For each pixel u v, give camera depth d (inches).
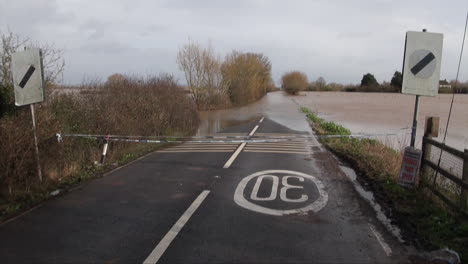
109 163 349.7
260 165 349.7
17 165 242.7
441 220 192.7
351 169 334.0
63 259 155.2
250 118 943.0
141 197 244.4
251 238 176.9
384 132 673.6
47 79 335.9
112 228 189.2
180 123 660.1
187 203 231.3
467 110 1278.3
